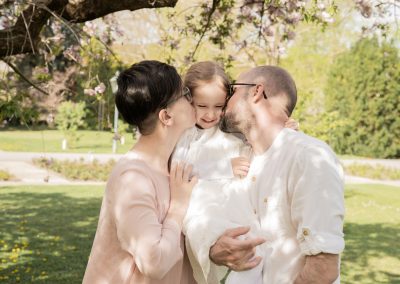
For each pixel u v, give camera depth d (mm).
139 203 1708
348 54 24734
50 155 19594
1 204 10898
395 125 24625
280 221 1906
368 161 22875
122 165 1800
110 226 1777
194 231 1869
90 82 4965
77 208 10820
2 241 7766
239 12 5340
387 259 7715
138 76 1792
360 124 25016
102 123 5617
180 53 7125
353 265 7355
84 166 16328
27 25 3533
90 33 5023
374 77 24391
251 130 2051
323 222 1751
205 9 5422
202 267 1851
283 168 1908
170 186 1856
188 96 1899
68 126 24781
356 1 4777
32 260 6961
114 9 3625
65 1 3641
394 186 16203
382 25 5336
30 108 4070
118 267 1771
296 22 5027
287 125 2113
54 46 4777
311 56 18094
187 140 2111
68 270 6602
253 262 1835
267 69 2064
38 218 9688
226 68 5680
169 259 1683
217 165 2066
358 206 12383
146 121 1812
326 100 25438
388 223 10453
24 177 14727
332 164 1826
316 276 1761
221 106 2170
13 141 25156
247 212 1981
